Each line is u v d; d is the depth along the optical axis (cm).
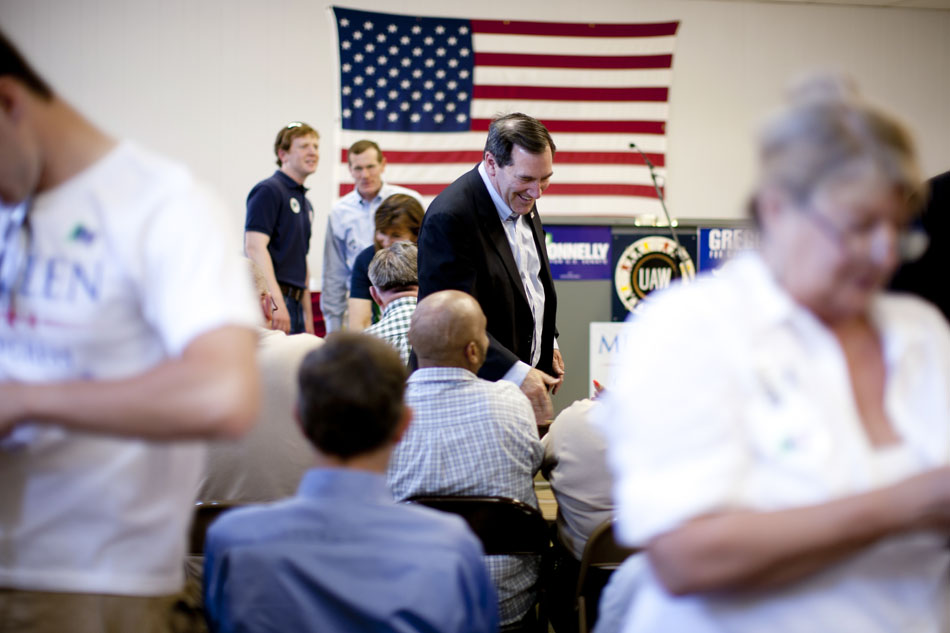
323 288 534
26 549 98
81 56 611
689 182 675
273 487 188
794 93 78
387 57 614
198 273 89
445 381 198
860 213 72
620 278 409
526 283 286
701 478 76
